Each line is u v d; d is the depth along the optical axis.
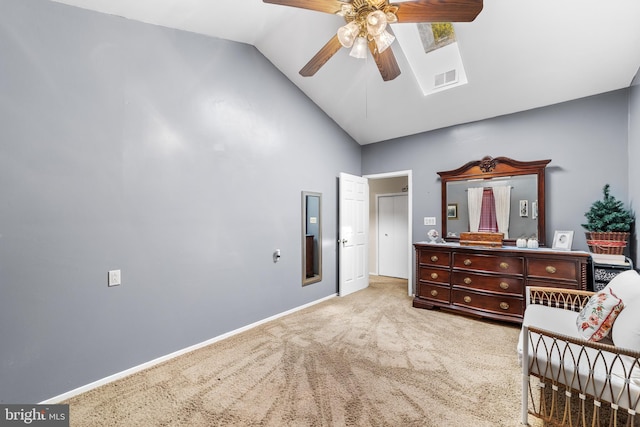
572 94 2.80
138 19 2.11
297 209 3.46
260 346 2.48
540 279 2.69
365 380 1.94
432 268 3.41
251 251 2.93
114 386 1.91
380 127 4.06
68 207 1.81
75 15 1.84
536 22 2.17
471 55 2.59
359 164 4.64
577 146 2.85
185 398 1.77
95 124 1.92
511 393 1.79
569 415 1.36
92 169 1.91
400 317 3.18
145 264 2.16
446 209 3.72
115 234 2.01
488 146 3.42
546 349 1.43
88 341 1.88
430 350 2.37
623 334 1.44
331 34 2.62
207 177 2.56
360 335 2.69
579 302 2.25
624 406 1.23
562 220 2.94
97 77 1.93
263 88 3.06
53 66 1.75
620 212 2.45
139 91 2.13
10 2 1.61
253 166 2.96
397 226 5.42
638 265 2.38
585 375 1.32
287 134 3.34
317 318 3.16
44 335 1.72
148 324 2.18
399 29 2.66
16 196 1.63
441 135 3.81
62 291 1.78
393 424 1.52
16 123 1.63
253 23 2.49
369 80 3.20
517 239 3.14
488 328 2.83
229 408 1.67
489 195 3.38
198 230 2.49
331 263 4.03
